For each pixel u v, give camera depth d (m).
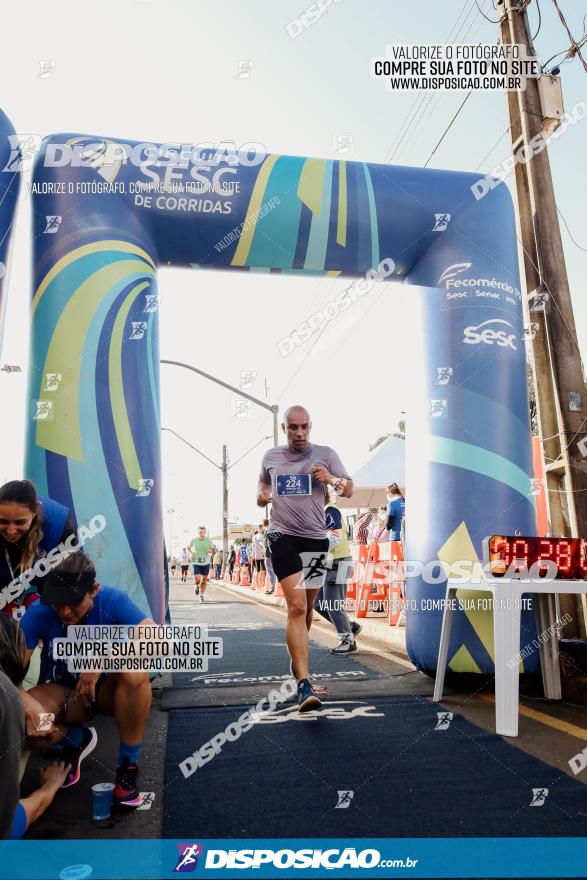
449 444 5.06
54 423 4.59
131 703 2.65
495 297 5.23
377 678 5.12
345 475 4.55
